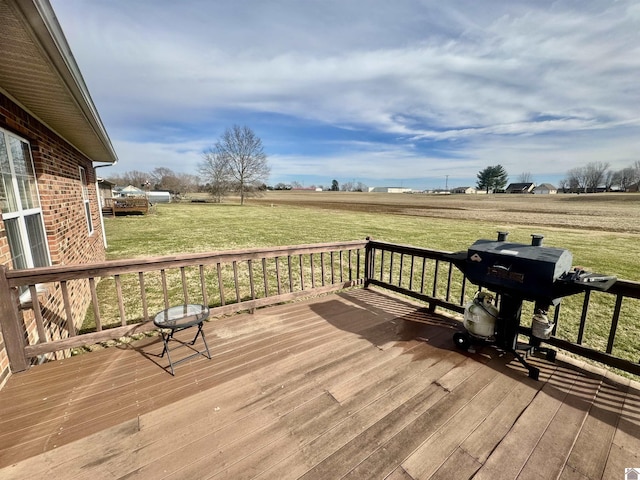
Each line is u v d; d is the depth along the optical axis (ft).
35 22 4.29
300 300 12.51
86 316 13.26
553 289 6.28
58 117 10.24
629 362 6.61
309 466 4.41
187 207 92.48
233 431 5.13
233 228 44.80
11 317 6.75
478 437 5.04
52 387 6.41
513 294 7.17
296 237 36.86
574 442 4.95
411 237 38.04
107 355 7.84
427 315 10.77
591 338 11.68
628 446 4.88
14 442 4.86
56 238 10.94
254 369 7.17
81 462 4.47
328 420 5.42
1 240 7.11
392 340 8.75
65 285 7.45
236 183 111.04
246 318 10.37
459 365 7.40
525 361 7.18
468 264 7.97
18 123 8.57
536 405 5.91
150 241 32.99
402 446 4.83
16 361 6.88
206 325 9.78
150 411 5.64
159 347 8.30
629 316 13.92
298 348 8.24
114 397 6.08
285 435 5.04
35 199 9.95
